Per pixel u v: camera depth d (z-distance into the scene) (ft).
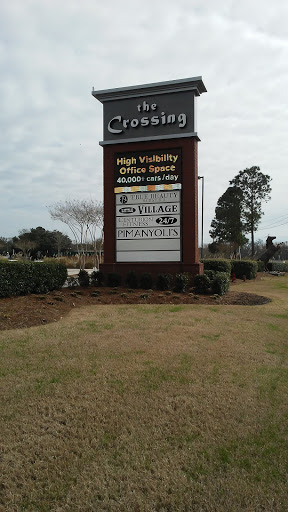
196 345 22.11
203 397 15.17
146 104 46.03
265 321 30.09
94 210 114.32
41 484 10.09
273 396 15.69
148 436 12.26
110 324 26.76
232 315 31.83
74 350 20.35
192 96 44.88
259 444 12.02
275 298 44.75
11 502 9.41
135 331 24.97
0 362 18.28
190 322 28.12
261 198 168.04
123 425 12.87
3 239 217.15
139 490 9.89
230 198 165.78
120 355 19.77
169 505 9.45
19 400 14.40
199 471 10.66
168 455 11.30
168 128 45.34
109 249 47.01
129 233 46.44
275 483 10.20
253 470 10.71
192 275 44.21
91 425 12.78
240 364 19.33
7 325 24.81
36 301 31.81
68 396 14.85
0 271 31.12
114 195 46.96
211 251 176.86
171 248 45.11
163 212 45.39
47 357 19.16
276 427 13.08
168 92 45.24
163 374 17.31
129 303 36.24
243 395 15.53
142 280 43.27
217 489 9.92
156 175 45.62
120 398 14.79
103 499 9.58
